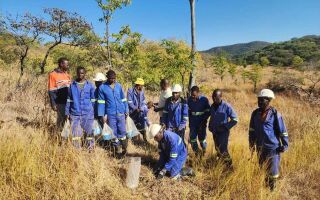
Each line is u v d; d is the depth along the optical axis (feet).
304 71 150.82
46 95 32.89
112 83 23.66
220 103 23.22
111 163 22.29
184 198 19.65
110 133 22.91
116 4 40.16
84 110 22.44
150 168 22.74
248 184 20.84
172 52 45.37
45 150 20.36
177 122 23.97
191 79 46.19
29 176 18.22
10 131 21.77
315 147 29.30
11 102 31.73
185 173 22.13
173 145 20.85
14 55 46.03
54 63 51.88
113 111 23.50
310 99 87.92
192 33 45.73
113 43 43.88
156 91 53.47
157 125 21.18
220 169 22.25
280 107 69.10
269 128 21.03
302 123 42.45
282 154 26.68
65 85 23.35
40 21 37.32
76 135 21.85
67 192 17.85
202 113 24.79
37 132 22.03
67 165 19.27
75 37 41.16
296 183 23.99
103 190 18.98
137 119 28.02
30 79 40.29
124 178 20.62
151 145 27.78
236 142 29.55
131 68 46.50
